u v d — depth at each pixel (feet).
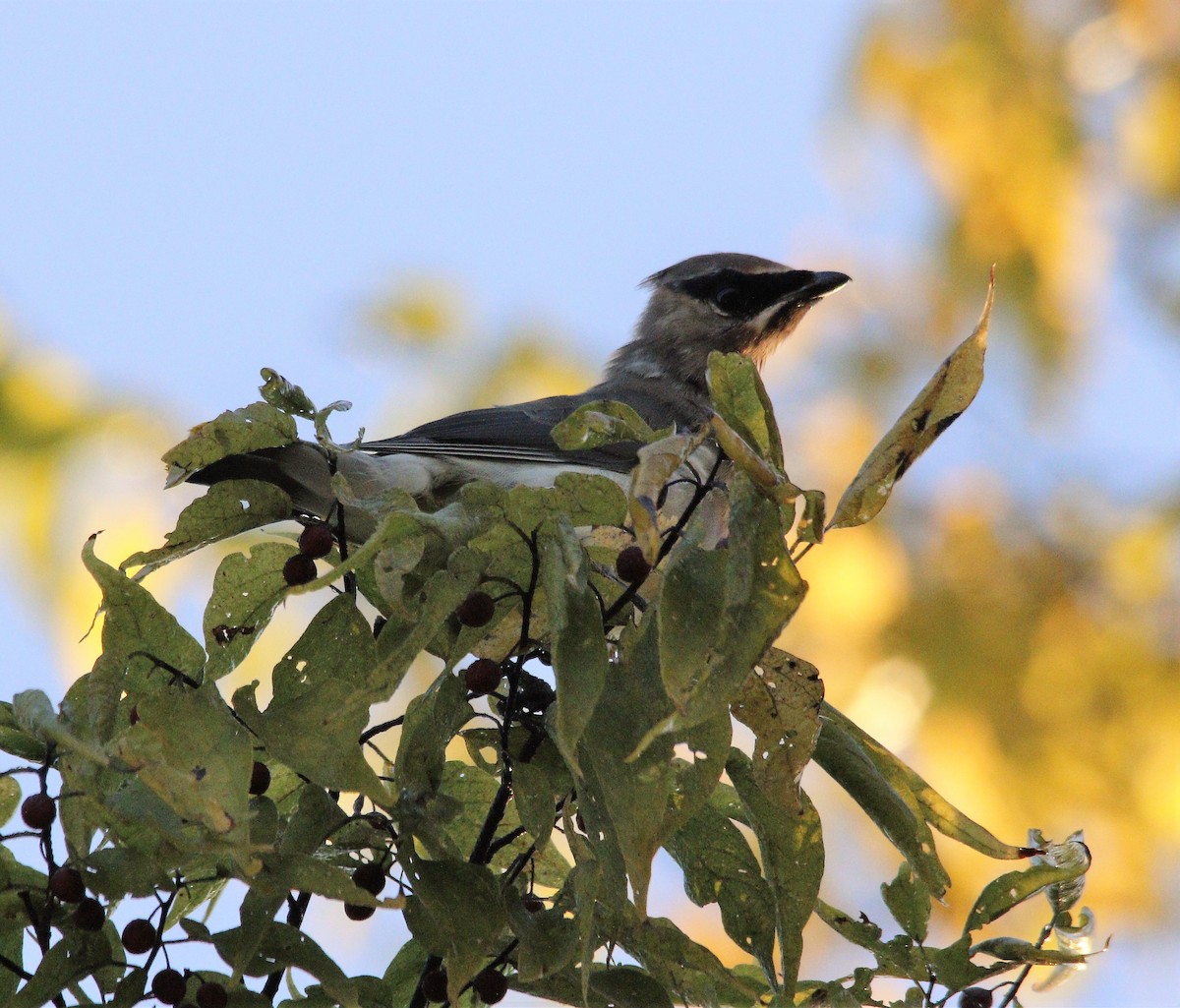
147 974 19.22
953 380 19.11
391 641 20.26
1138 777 49.42
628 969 21.13
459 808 20.31
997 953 21.38
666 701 18.63
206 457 20.95
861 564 51.88
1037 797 49.47
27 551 41.68
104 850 19.08
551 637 18.29
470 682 20.06
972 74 57.41
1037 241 56.29
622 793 18.22
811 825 21.03
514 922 19.95
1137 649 50.44
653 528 17.65
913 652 51.01
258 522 21.93
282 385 21.40
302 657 20.42
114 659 20.08
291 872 18.72
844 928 21.93
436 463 37.83
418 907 20.31
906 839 21.80
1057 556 52.03
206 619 20.97
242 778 18.02
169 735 18.24
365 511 20.85
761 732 20.13
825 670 51.37
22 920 19.99
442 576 19.17
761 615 17.95
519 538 19.36
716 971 20.40
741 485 18.57
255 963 19.42
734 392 18.94
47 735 17.52
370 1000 21.01
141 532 42.45
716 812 22.16
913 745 50.42
